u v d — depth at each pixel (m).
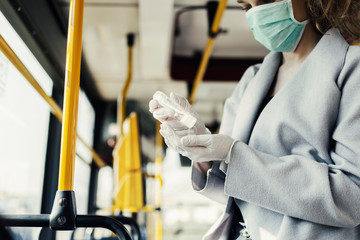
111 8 3.17
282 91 0.90
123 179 3.22
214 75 4.42
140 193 3.11
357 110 0.78
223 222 0.95
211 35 3.18
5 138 2.13
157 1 2.83
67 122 0.87
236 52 4.34
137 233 1.38
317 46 0.90
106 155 5.07
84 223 0.85
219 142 0.81
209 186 0.94
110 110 5.30
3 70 1.98
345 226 0.75
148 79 4.60
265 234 0.82
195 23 3.64
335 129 0.81
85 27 3.50
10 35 2.35
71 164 0.86
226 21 3.58
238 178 0.79
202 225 7.03
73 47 0.90
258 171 0.78
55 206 0.84
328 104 0.82
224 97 5.32
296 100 0.87
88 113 4.86
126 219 1.39
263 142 0.90
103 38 3.70
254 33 1.03
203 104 5.69
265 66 1.04
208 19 3.21
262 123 0.91
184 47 4.20
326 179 0.74
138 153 3.18
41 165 3.07
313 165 0.77
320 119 0.82
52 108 2.17
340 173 0.76
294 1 0.94
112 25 3.46
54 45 3.06
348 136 0.77
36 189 2.98
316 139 0.82
